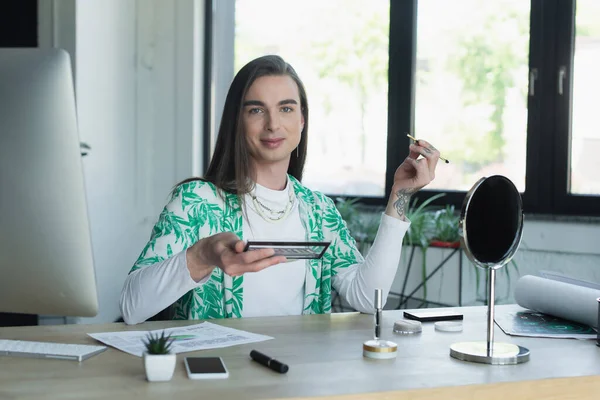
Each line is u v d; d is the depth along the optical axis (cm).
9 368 128
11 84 122
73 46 397
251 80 196
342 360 137
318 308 205
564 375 130
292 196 205
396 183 193
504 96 395
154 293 162
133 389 116
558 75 373
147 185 488
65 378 122
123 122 455
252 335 157
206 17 486
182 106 481
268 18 474
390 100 431
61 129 123
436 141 420
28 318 418
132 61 466
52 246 126
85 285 129
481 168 405
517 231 147
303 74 464
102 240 427
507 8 391
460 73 410
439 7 414
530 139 382
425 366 134
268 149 196
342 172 453
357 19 443
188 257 160
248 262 146
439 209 411
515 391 125
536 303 184
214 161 203
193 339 151
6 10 418
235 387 118
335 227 212
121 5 450
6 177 124
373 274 191
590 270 355
